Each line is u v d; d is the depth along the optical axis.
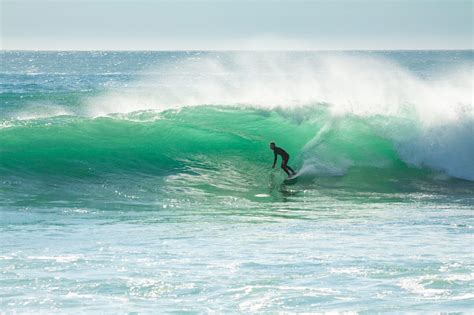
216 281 32.16
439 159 73.19
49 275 33.00
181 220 50.31
